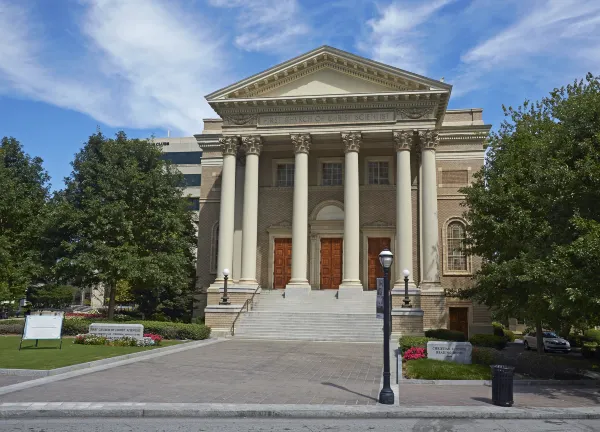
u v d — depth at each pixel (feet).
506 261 73.20
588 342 119.65
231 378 50.52
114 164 109.29
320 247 121.29
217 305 99.25
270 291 111.24
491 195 77.15
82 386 45.01
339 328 92.63
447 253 119.96
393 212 119.24
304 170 108.99
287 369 56.90
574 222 49.93
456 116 127.13
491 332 114.42
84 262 96.84
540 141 67.15
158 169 112.16
